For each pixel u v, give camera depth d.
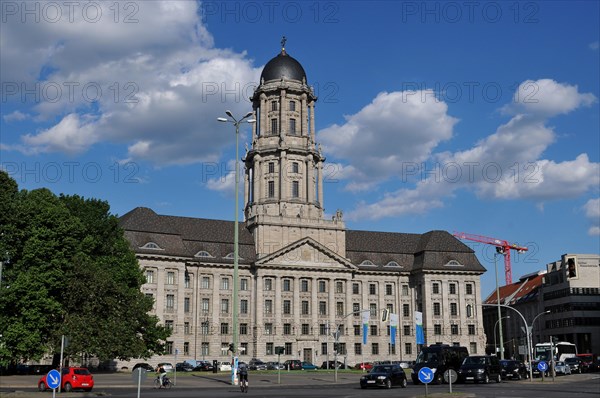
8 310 67.12
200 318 120.00
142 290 113.31
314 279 127.56
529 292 180.12
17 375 74.56
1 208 69.06
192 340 118.31
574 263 54.38
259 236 126.62
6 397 43.22
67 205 85.44
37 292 67.12
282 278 125.50
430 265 134.38
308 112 139.75
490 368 63.34
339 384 65.81
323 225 131.25
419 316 113.00
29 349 66.50
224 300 123.00
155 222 118.94
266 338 121.94
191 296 119.94
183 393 48.75
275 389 55.59
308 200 132.50
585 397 41.75
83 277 72.50
